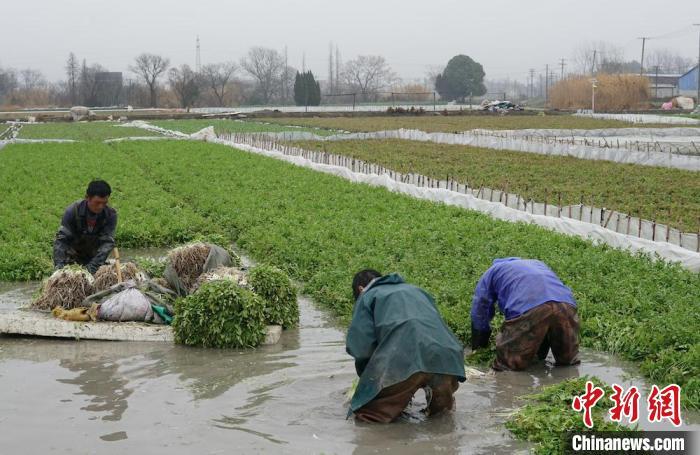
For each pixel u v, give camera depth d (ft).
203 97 528.22
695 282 48.21
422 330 27.63
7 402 30.68
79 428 28.04
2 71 633.20
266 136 184.55
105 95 524.93
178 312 39.50
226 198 85.81
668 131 204.95
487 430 27.96
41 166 115.44
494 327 39.01
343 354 37.42
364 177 100.07
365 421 28.50
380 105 485.97
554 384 32.76
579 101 372.58
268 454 25.84
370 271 30.68
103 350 38.06
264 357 36.99
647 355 35.70
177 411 29.76
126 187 94.53
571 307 34.01
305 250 58.29
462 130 214.69
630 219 66.23
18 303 47.03
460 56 561.84
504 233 62.75
